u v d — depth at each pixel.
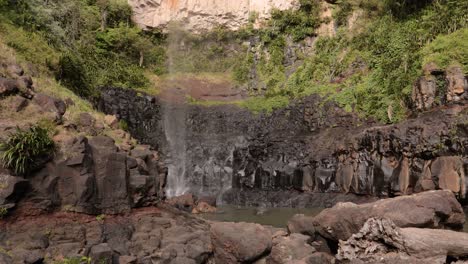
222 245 9.62
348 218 8.55
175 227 10.48
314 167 20.11
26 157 8.62
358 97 22.81
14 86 10.30
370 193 17.98
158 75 31.12
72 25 24.02
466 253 7.05
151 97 27.00
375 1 27.97
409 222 7.73
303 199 18.73
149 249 9.31
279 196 19.39
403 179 16.97
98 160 10.10
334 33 29.89
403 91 20.11
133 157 12.05
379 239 7.60
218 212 16.66
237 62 32.88
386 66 22.31
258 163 21.61
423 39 20.98
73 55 17.72
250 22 33.12
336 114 23.42
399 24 24.81
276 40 31.73
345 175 19.23
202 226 10.95
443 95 18.06
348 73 25.98
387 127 18.06
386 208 8.09
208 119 27.64
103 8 29.61
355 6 29.20
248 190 21.00
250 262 9.36
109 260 8.47
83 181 9.45
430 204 7.95
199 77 32.28
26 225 8.50
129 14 31.64
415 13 24.36
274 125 26.14
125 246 9.32
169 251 9.24
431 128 16.66
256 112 27.22
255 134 26.03
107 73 26.33
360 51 26.44
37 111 10.23
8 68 11.09
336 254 8.50
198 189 22.67
